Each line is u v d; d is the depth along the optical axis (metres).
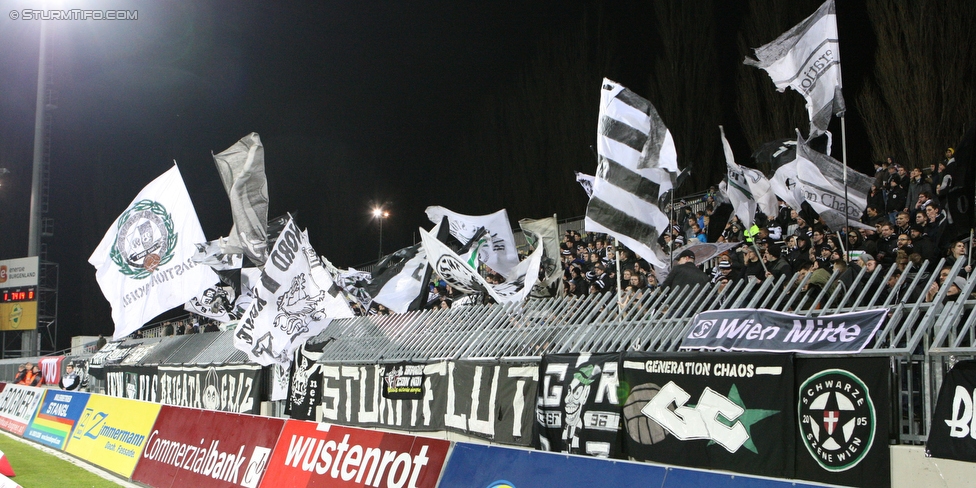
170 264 13.65
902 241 8.54
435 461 6.35
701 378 6.66
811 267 9.25
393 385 10.23
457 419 9.19
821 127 9.41
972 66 15.02
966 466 4.86
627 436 7.20
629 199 8.35
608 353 7.55
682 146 22.61
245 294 14.25
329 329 11.91
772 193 12.11
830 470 5.69
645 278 10.09
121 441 11.39
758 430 6.17
